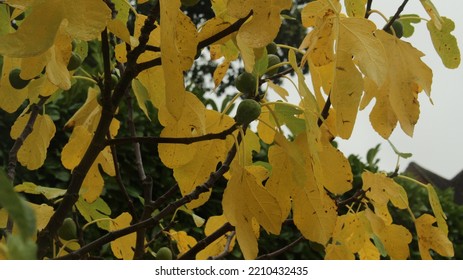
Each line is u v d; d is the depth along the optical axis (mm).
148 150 5117
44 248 1980
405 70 2018
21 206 722
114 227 2684
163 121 2057
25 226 716
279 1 1660
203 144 2193
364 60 1794
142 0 1819
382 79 1789
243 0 1661
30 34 1487
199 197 2273
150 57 2193
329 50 2037
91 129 2527
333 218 1991
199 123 1988
